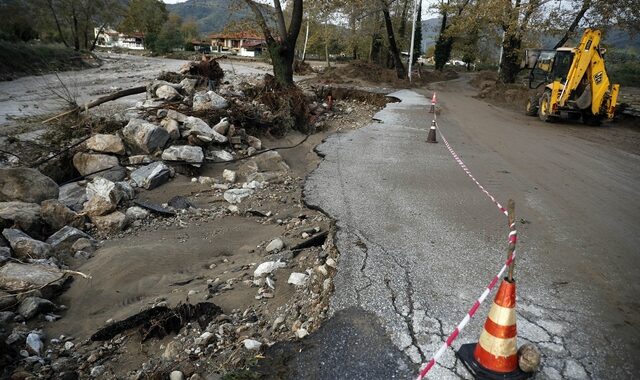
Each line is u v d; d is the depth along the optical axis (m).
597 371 3.26
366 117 17.81
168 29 78.50
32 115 13.48
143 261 5.48
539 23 27.27
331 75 33.50
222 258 5.82
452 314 3.91
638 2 23.81
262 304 4.48
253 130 11.85
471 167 9.27
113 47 91.88
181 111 10.98
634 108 17.20
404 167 9.23
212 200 7.88
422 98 24.27
